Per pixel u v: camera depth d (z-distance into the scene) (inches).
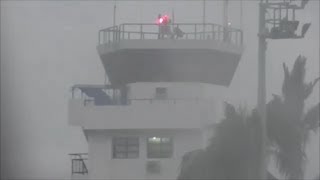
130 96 5733.3
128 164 5364.2
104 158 5383.9
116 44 5689.0
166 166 5329.7
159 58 5654.5
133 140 5423.2
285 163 3678.6
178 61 5664.4
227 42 5664.4
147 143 5403.5
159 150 5398.6
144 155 5378.9
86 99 5511.8
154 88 5718.5
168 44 5590.6
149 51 5620.1
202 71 5698.8
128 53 5649.6
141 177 5344.5
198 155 3661.4
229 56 5684.1
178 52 5610.2
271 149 3678.6
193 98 5664.4
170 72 5698.8
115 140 5428.2
